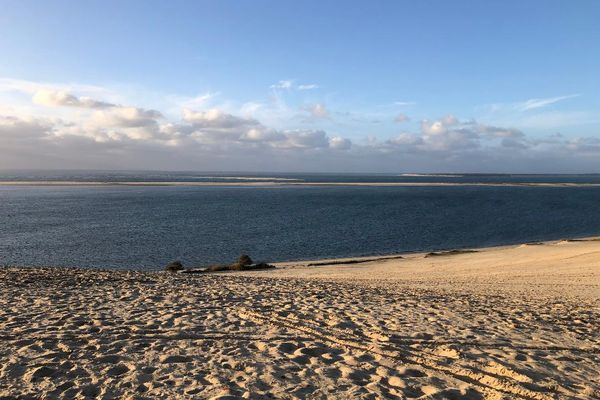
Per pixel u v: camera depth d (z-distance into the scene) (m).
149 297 11.43
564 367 6.57
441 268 26.45
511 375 6.05
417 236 48.97
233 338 7.60
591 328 9.45
